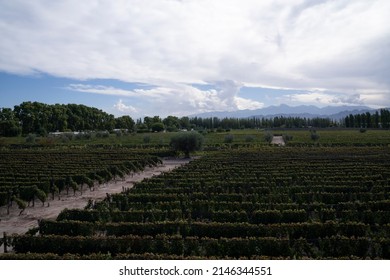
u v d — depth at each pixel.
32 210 31.62
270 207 25.92
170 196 29.27
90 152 78.81
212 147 92.62
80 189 41.62
